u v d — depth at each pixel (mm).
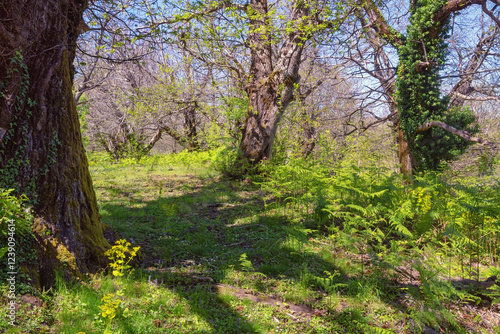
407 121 12750
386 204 6680
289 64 12055
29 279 3479
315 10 10586
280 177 9352
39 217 3836
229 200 9180
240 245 5953
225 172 12445
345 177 8133
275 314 3754
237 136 14977
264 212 7859
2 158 3664
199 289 4109
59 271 3725
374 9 12453
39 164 3873
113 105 21719
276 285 4496
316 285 4566
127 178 12039
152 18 9711
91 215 4520
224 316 3607
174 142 30906
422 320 3652
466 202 6555
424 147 12406
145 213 7641
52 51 3953
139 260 4867
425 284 3811
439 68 12445
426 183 8031
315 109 18797
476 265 5574
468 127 12625
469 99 12422
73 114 4324
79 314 3256
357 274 4910
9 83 3617
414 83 12352
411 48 12234
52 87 3980
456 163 15938
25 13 3697
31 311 3133
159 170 14344
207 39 11680
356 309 3867
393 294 4449
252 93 12531
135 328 3135
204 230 6562
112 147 25375
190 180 11922
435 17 11625
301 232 5395
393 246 5023
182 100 16359
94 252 4230
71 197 4137
